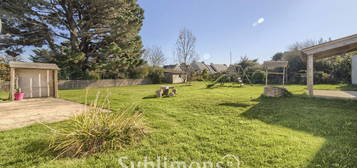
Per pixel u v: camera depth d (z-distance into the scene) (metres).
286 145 2.20
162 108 4.78
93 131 2.30
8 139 2.49
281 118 3.53
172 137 2.57
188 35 23.58
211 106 4.92
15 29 12.75
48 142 2.32
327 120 3.27
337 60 14.22
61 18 14.37
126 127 2.59
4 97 7.92
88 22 14.75
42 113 4.45
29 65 7.56
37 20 13.09
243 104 5.14
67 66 14.59
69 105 5.80
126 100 6.52
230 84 16.03
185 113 4.16
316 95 6.26
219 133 2.71
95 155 2.04
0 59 11.80
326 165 1.71
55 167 1.77
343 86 10.60
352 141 2.27
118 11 15.01
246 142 2.33
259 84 16.70
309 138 2.43
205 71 23.91
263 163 1.79
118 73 18.61
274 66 14.02
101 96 8.20
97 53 16.31
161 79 22.16
